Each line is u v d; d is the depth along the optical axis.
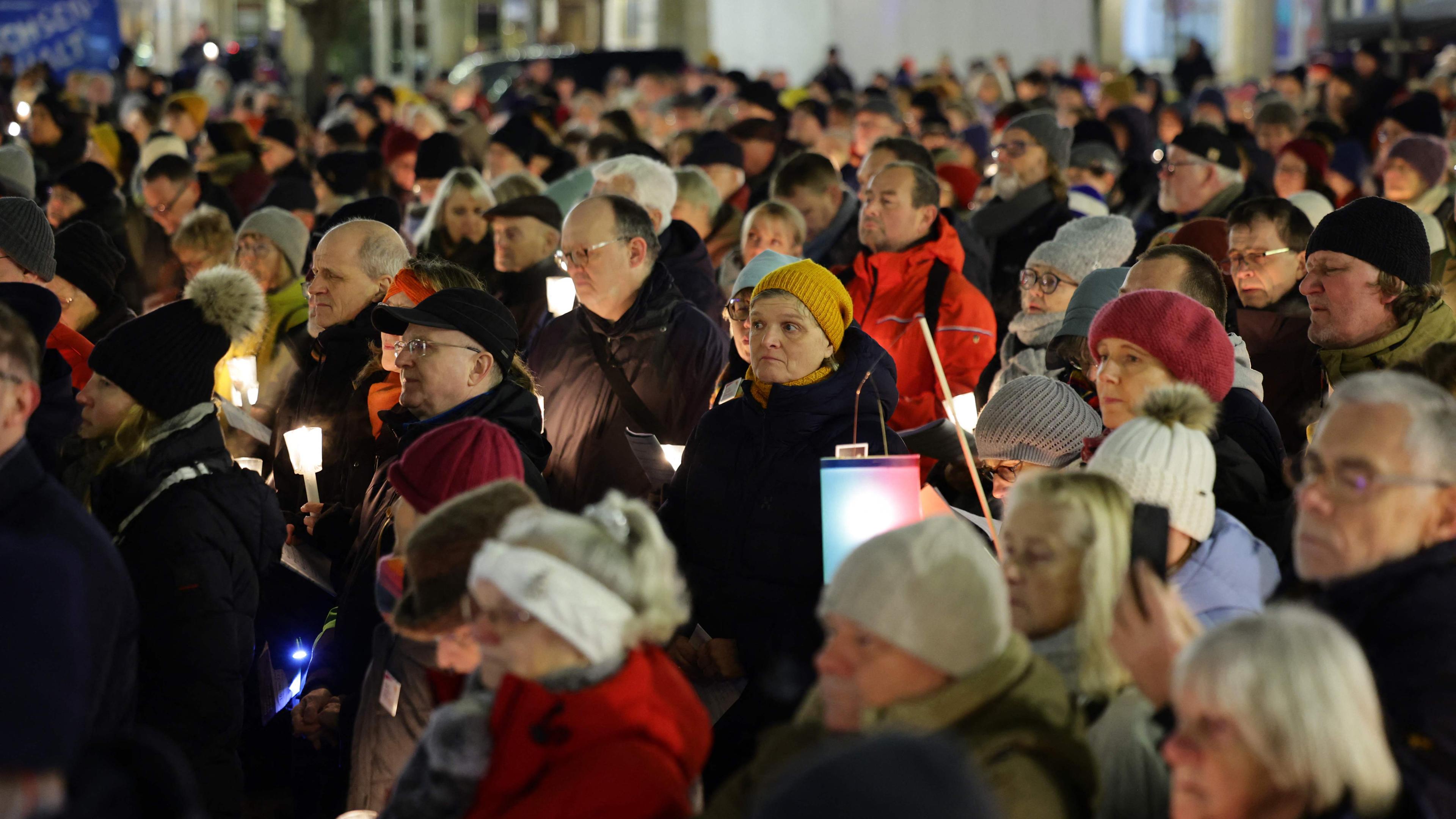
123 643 7.32
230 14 94.44
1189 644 5.48
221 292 9.28
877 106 29.97
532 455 10.09
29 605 4.27
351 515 11.38
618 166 16.55
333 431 12.41
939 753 3.58
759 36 63.19
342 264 12.73
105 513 9.00
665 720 5.92
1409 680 6.02
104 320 14.55
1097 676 6.24
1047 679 5.72
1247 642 5.11
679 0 82.56
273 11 93.69
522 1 92.00
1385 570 6.32
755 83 35.66
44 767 4.12
